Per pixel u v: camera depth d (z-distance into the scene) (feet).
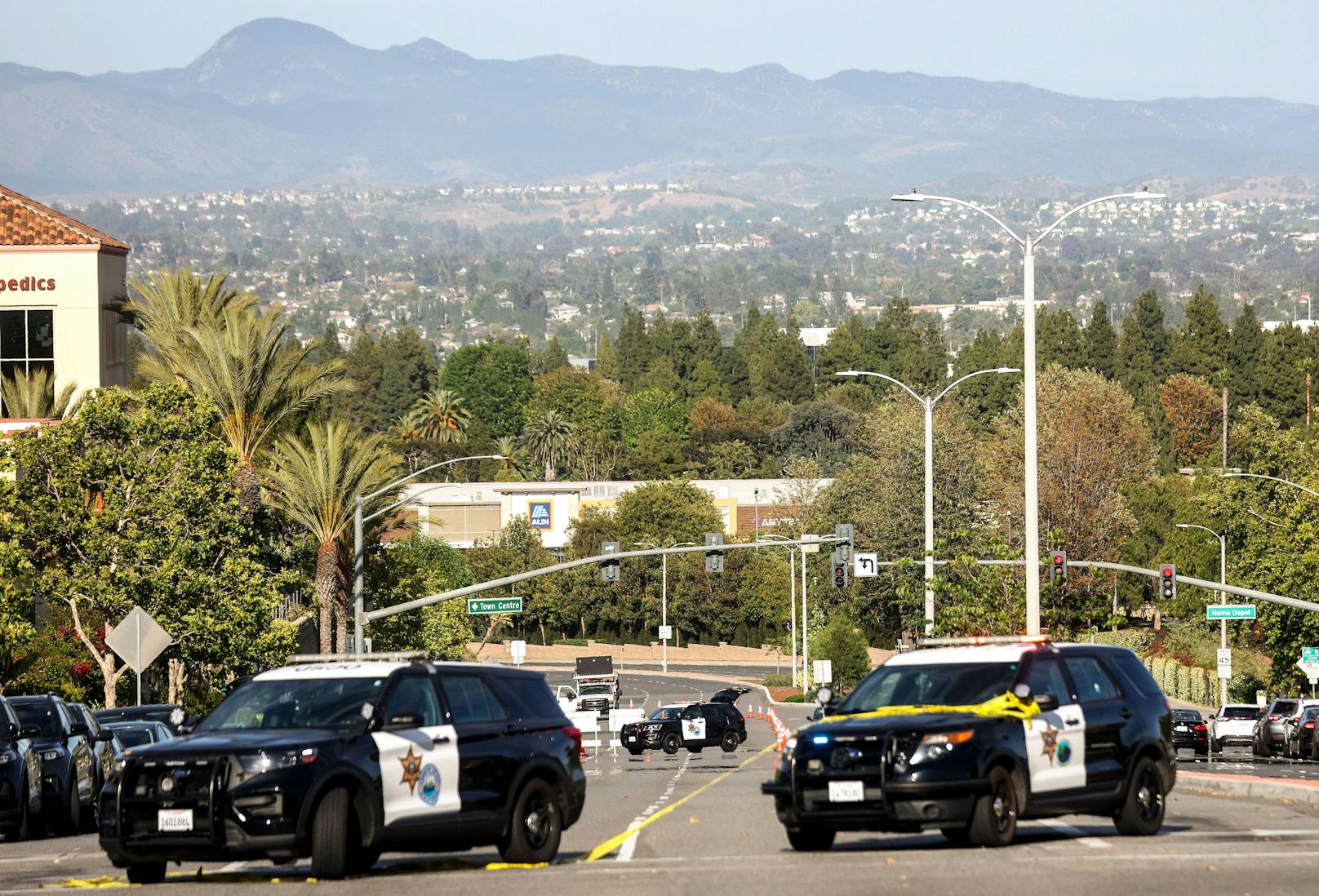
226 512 339.77
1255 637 627.05
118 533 327.88
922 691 137.08
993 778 127.54
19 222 466.29
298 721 122.93
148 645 268.82
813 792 127.95
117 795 117.39
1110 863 117.29
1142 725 142.00
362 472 419.74
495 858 135.85
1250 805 181.16
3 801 175.63
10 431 405.80
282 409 431.84
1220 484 578.25
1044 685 136.67
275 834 114.73
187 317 451.94
